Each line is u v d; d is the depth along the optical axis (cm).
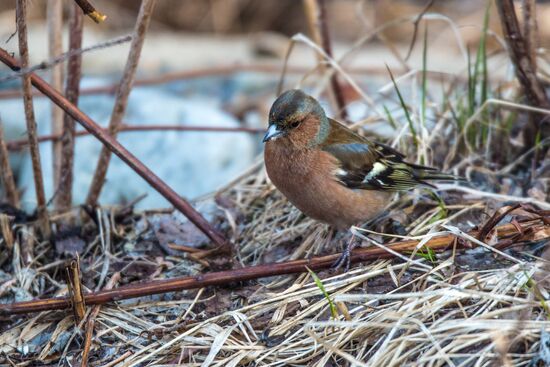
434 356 696
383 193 973
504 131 1106
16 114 1510
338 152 943
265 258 970
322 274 898
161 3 2262
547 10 1958
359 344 758
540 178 1034
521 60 1022
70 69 1022
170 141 1384
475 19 2044
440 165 1120
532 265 810
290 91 949
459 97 1154
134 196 1327
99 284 934
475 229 891
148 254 999
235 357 773
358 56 1989
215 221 1062
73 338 845
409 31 2130
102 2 2117
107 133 998
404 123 1177
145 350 805
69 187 1078
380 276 873
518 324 698
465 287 788
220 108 1731
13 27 1838
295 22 2261
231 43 2142
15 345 852
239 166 1376
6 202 1070
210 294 899
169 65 1964
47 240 1024
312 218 987
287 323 806
